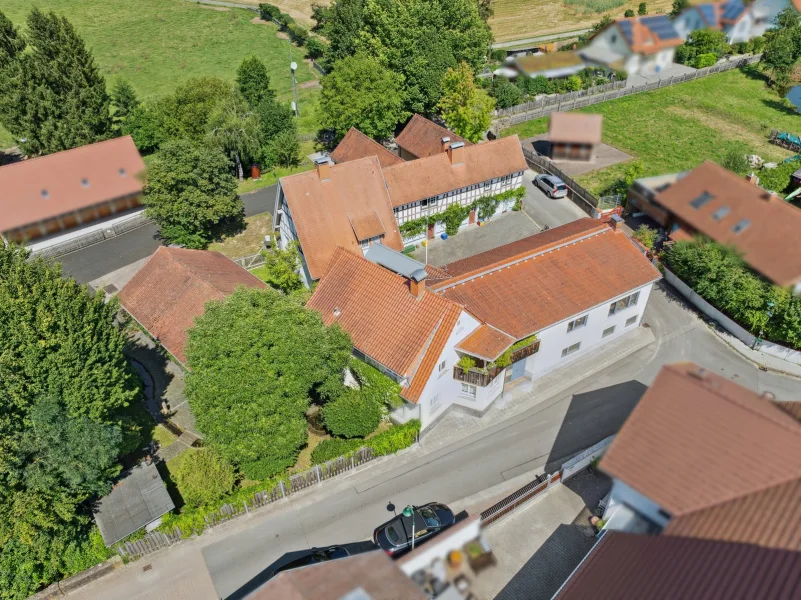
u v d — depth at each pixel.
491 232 47.97
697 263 36.47
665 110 63.47
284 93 75.88
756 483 15.56
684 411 16.67
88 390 26.12
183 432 31.33
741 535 14.94
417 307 29.08
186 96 59.44
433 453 29.41
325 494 27.61
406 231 45.06
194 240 46.28
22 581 23.39
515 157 48.38
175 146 44.44
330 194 40.12
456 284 31.08
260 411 25.61
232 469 27.17
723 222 18.11
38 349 25.12
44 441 23.67
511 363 30.53
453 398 31.11
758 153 55.22
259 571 24.62
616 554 16.97
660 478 16.30
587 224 36.78
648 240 39.66
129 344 37.25
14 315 25.05
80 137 56.03
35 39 55.28
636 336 35.88
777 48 65.56
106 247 48.41
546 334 31.28
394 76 58.91
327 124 58.47
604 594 16.00
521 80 62.66
